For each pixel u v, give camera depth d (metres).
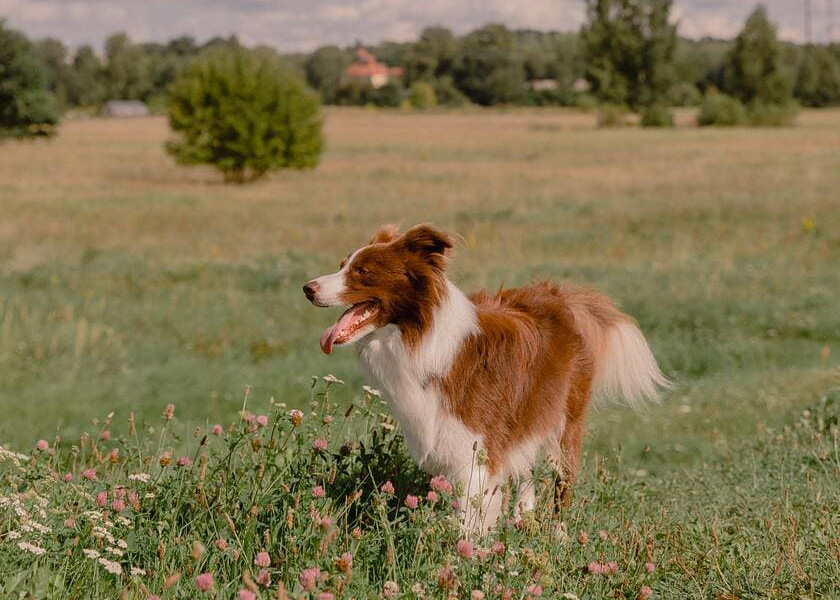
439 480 4.29
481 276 17.78
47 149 59.38
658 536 4.83
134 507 4.29
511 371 4.99
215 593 3.61
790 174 37.97
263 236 23.88
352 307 4.73
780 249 20.81
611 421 9.87
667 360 12.68
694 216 26.05
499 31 175.62
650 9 95.56
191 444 6.14
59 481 4.61
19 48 63.66
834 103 135.00
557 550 4.23
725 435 9.04
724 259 19.48
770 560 4.66
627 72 97.25
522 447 5.18
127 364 12.91
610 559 4.41
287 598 3.22
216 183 38.78
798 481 6.50
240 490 4.46
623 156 50.28
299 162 40.19
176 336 14.35
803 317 14.86
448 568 3.47
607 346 6.07
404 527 4.25
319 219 27.08
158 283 18.17
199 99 38.47
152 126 100.19
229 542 4.14
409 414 4.84
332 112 139.88
